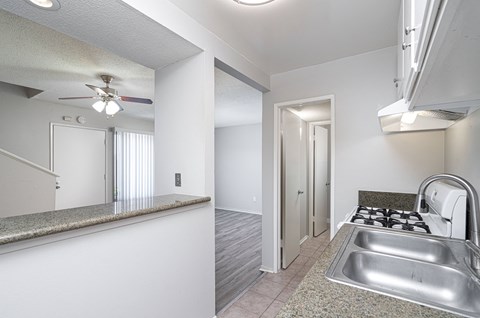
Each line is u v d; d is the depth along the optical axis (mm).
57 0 1189
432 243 1210
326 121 4051
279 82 2709
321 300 657
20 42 2094
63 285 1033
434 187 1568
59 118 4324
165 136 1994
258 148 6211
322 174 4500
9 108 3752
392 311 608
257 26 1783
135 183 5527
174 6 1517
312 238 4062
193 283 1680
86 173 4695
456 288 873
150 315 1389
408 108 1219
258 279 2635
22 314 919
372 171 2191
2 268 876
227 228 4836
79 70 2707
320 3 1525
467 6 431
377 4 1532
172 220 1527
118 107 3086
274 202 2783
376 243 1346
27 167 2410
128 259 1281
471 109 1180
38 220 1062
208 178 1805
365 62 2234
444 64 684
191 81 1831
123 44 1649
